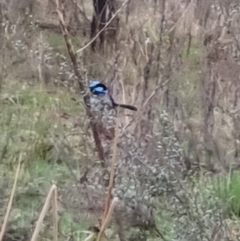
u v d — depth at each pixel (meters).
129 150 5.06
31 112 7.34
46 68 7.81
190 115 7.23
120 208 4.98
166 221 5.43
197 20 7.93
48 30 9.42
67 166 6.33
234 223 5.88
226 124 7.32
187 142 6.62
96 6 8.84
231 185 6.29
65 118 7.25
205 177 6.33
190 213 4.79
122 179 4.90
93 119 6.00
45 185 6.04
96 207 5.56
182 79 7.55
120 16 8.40
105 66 7.73
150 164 4.95
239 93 7.39
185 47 7.91
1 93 7.82
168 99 7.14
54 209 4.10
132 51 7.62
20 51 7.95
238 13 7.45
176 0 8.34
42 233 5.37
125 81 7.56
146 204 4.86
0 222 5.45
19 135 6.87
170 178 4.84
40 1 9.80
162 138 5.02
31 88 7.94
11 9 8.74
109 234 5.35
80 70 6.27
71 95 7.38
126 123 6.68
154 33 7.91
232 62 7.44
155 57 7.36
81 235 5.42
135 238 5.10
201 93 7.34
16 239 5.38
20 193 5.82
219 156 6.71
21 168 6.19
